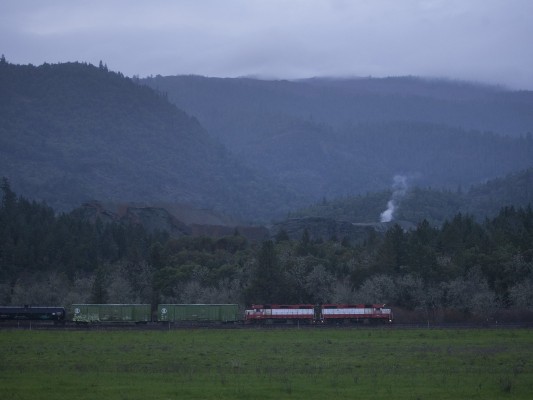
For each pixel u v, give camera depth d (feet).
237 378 370.32
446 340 601.21
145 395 320.91
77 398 314.14
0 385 346.74
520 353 495.00
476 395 326.24
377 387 344.08
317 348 533.96
